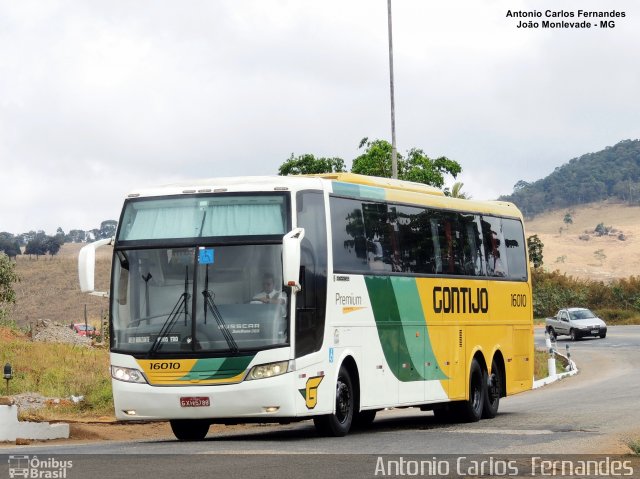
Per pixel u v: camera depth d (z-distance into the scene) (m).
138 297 17.62
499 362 24.84
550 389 35.62
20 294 131.75
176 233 17.72
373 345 19.59
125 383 17.45
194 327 17.23
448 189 47.94
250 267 17.36
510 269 25.73
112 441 20.66
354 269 19.14
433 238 22.16
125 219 18.09
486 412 23.84
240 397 17.02
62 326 52.56
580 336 65.88
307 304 17.64
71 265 144.12
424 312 21.45
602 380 38.16
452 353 22.52
